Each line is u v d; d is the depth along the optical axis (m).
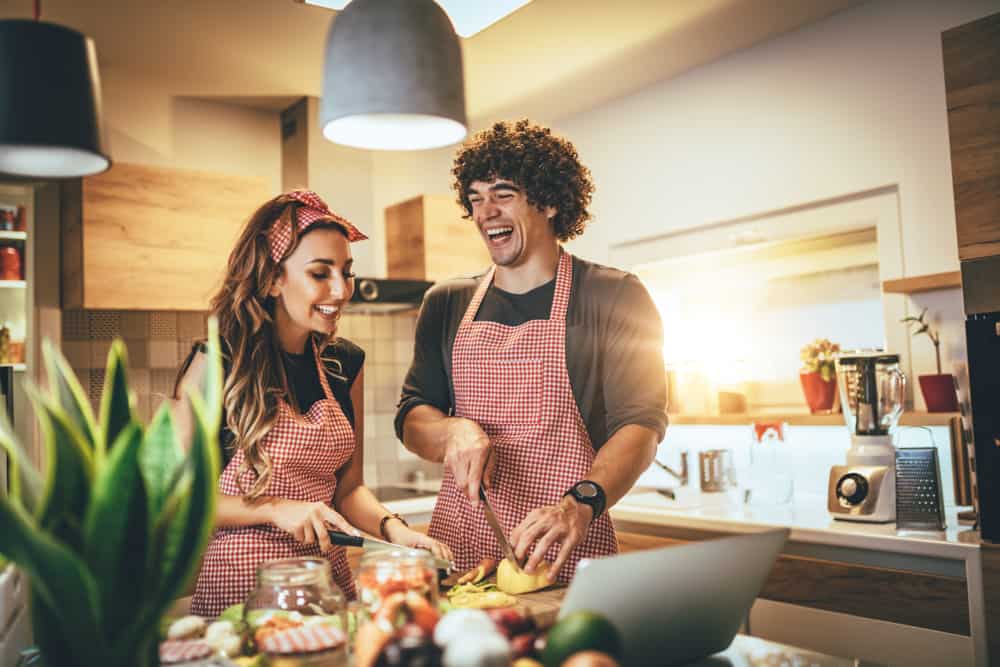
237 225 3.26
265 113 3.77
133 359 3.32
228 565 1.32
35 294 3.11
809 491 2.93
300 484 1.41
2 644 0.91
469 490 1.37
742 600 0.90
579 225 1.67
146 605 0.64
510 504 1.53
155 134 3.46
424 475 4.09
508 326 1.61
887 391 2.26
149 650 0.68
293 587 0.84
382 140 1.27
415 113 1.06
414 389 1.70
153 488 0.69
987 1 2.49
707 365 3.31
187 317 3.45
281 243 1.35
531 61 3.18
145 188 3.09
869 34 2.77
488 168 1.52
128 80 3.37
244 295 1.37
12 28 0.91
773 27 2.95
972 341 1.92
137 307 3.04
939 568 1.97
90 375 3.24
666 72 3.33
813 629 2.21
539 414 1.53
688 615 0.84
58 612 0.62
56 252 3.18
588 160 3.75
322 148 3.66
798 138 2.97
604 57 3.16
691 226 3.31
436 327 1.71
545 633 0.87
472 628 0.68
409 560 0.86
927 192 2.63
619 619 0.77
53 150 1.07
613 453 1.42
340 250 1.37
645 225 3.49
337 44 1.08
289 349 1.46
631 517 2.71
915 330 2.64
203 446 0.64
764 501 2.71
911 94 2.67
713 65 3.24
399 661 0.64
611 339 1.54
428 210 3.67
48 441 0.64
